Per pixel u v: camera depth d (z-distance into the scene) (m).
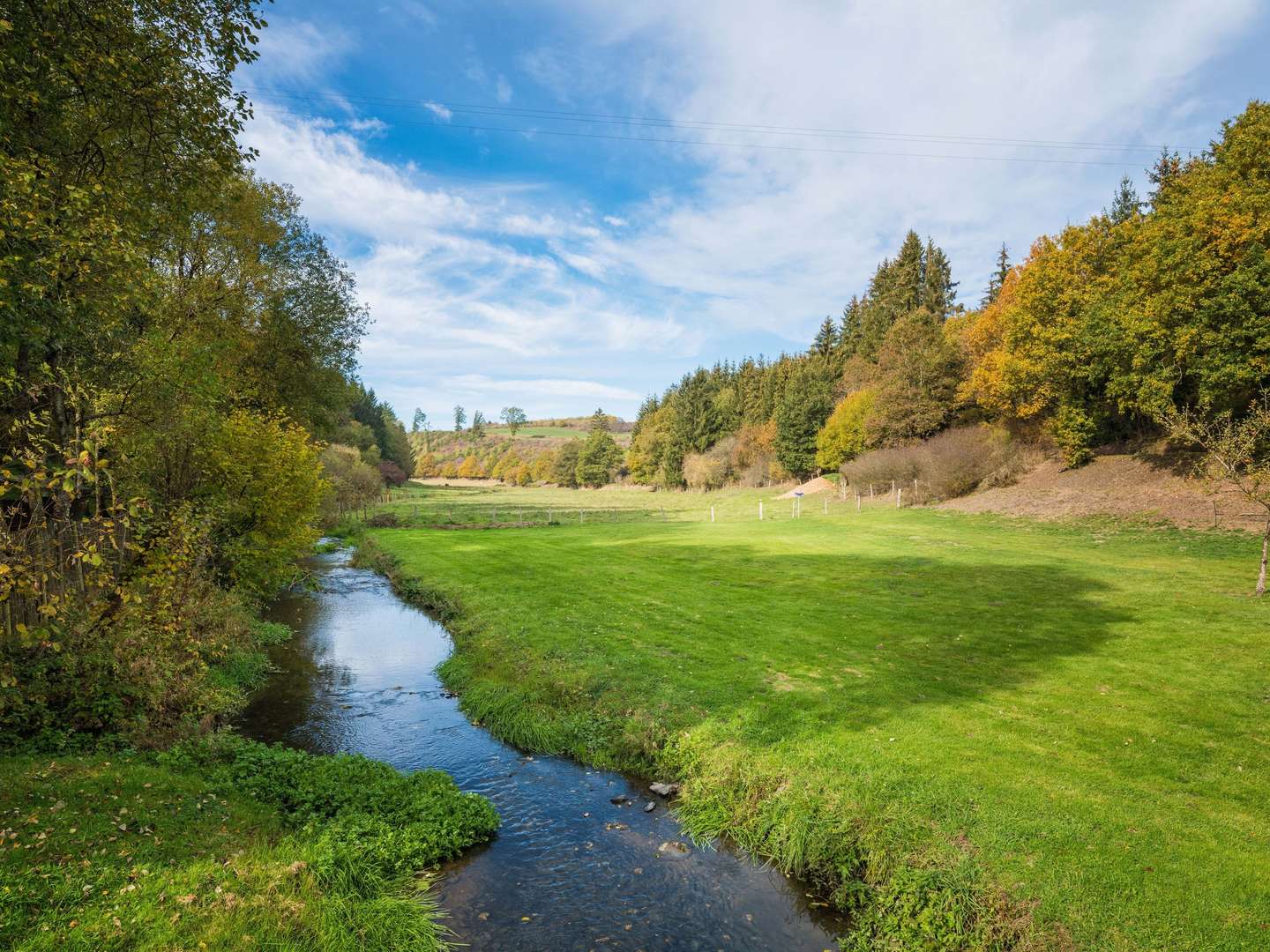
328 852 6.53
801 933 5.98
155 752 8.44
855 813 7.07
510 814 8.15
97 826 6.23
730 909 6.31
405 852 6.91
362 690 13.02
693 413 94.31
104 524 9.21
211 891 5.52
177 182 10.73
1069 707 9.65
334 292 29.03
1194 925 5.16
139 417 11.02
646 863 7.08
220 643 13.18
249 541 18.69
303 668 14.38
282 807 7.79
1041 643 12.96
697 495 82.56
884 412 52.44
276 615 19.55
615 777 9.23
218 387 13.34
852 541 29.97
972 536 30.06
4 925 4.61
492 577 22.45
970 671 11.43
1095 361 33.78
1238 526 24.41
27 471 8.23
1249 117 26.31
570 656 13.15
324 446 26.52
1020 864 6.02
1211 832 6.39
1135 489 31.70
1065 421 36.69
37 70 7.94
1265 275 24.28
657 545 30.72
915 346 51.81
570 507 67.19
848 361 75.00
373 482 62.28
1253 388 26.33
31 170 7.05
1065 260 37.31
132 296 9.02
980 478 42.59
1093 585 18.20
